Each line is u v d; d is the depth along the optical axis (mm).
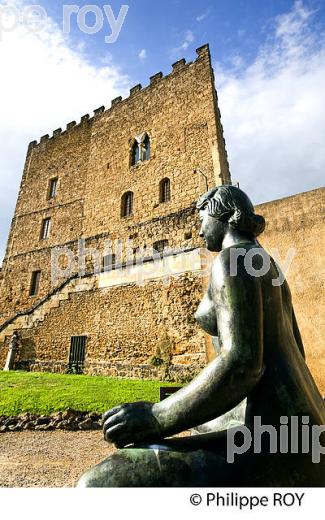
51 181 21266
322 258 9289
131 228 15547
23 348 15570
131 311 13445
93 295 14836
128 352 12836
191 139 15398
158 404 1271
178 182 14891
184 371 11203
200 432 1708
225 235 1707
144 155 17047
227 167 16297
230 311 1258
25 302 18359
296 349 1479
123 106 19359
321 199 9883
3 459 4613
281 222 10180
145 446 1202
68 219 18797
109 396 7754
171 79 17594
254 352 1188
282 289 1648
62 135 22172
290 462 1190
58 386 8719
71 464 4430
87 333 14234
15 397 7500
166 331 12266
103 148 19281
